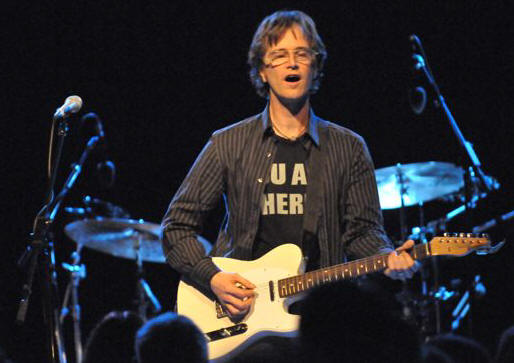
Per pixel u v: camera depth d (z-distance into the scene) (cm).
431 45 2603
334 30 2645
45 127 2703
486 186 1839
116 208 2472
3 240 2709
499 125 2580
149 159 2759
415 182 2261
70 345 2755
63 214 2766
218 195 1326
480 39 2564
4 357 888
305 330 609
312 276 1217
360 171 1298
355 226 1285
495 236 2130
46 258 1448
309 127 1296
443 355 697
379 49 2633
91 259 2858
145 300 2461
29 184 2722
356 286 621
